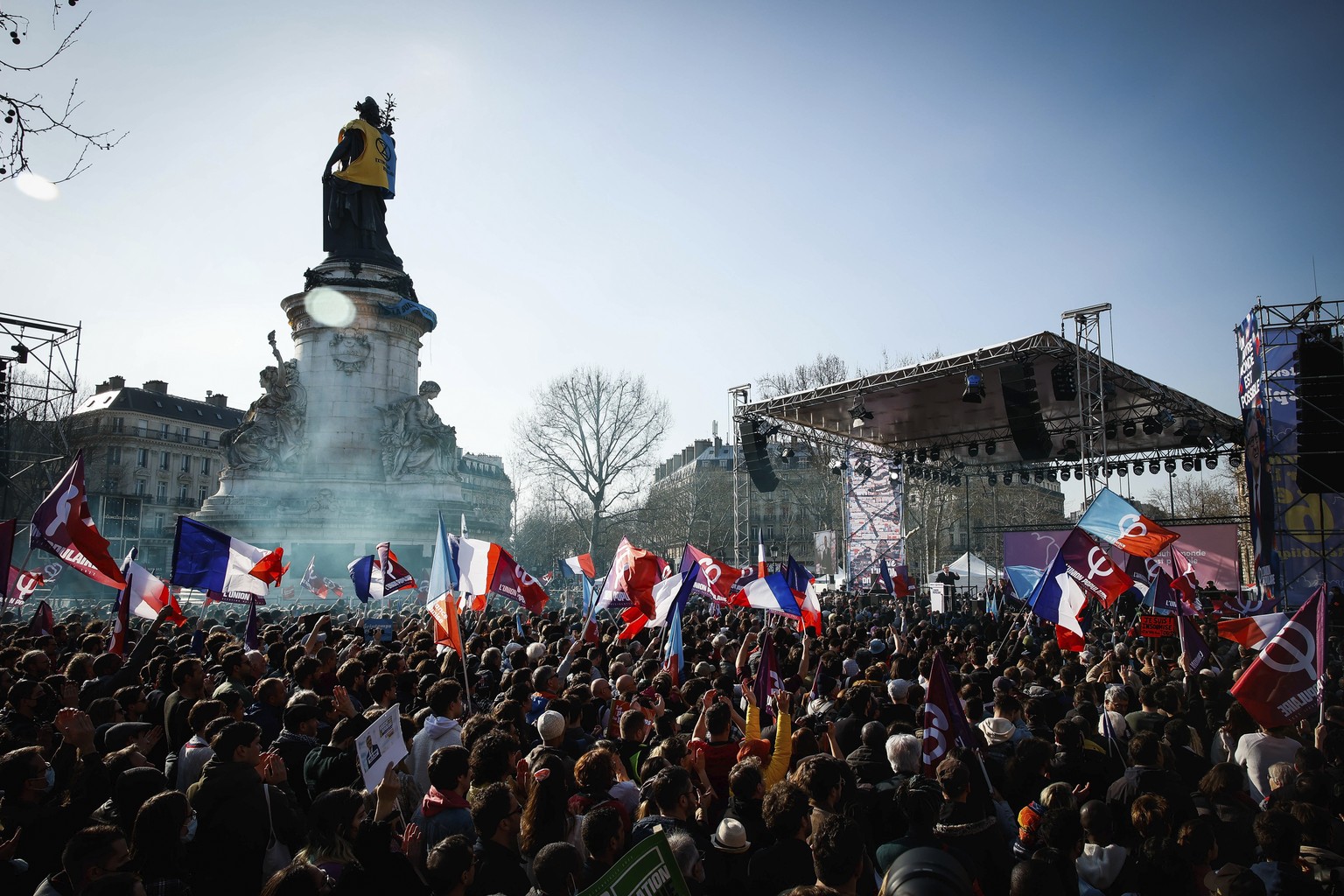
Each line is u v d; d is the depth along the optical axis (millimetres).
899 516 36188
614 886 3426
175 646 13898
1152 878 4691
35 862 5547
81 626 16250
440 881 4273
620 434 56594
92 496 51344
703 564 14938
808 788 5375
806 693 10656
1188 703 9914
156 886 4523
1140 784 6070
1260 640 11109
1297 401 23594
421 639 13484
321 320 39281
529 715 9008
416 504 38688
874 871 5703
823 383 50438
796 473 70500
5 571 10812
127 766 5734
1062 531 32188
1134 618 22266
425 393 41594
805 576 16172
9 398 38719
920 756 6449
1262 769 7023
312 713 7051
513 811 5000
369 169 41219
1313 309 23641
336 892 4492
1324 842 5102
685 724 7652
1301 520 23406
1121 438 35125
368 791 5336
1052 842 5195
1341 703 9156
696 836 5250
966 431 36469
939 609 27859
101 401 87625
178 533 13438
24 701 7633
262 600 14250
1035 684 10133
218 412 96688
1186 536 31844
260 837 5441
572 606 37125
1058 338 25500
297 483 37594
